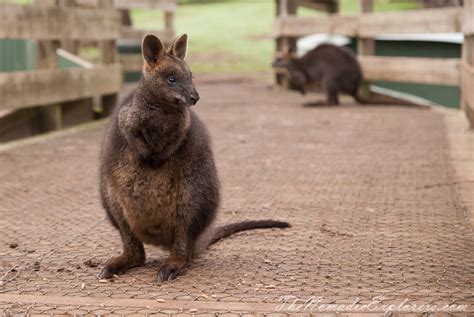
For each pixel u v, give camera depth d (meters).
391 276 3.78
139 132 3.80
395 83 8.99
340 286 3.70
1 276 3.83
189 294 3.66
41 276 3.83
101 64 7.27
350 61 8.07
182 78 3.87
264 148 5.73
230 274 3.83
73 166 5.32
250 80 11.21
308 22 9.33
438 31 7.16
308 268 3.87
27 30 5.96
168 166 3.81
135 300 3.61
